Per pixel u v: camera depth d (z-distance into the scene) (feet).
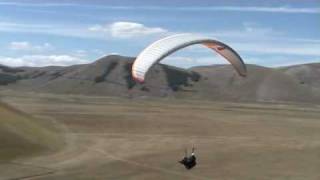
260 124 608.60
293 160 342.64
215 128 541.75
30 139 359.05
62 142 383.86
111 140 415.64
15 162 298.76
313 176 293.43
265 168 311.88
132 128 505.25
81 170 288.71
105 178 270.46
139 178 274.36
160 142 417.08
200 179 276.62
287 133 522.88
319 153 375.45
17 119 404.98
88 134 443.32
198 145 406.82
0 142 335.67
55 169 288.51
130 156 339.36
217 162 327.26
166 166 307.17
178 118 627.87
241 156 354.74
